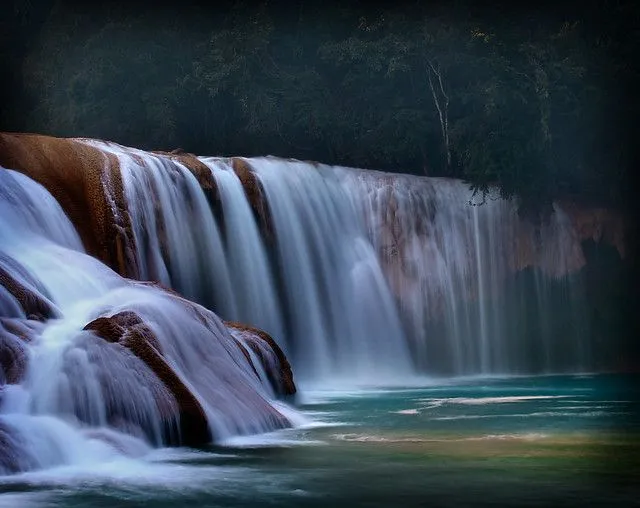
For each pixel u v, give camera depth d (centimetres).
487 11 3419
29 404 1077
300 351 2416
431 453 1084
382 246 2716
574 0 3394
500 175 2942
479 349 2875
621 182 3131
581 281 3044
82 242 1844
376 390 2227
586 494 834
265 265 2347
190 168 2195
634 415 1520
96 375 1128
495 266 2930
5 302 1259
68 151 1930
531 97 3080
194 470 973
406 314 2725
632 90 3181
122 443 1072
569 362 3012
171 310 1359
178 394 1183
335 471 963
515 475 930
